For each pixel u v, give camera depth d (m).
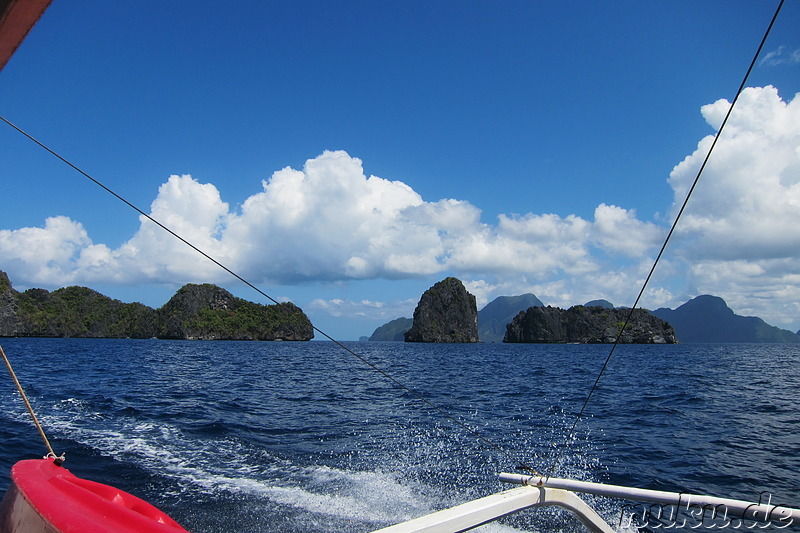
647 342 196.88
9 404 16.33
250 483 8.52
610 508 7.69
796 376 34.28
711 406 19.11
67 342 126.44
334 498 7.92
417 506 7.71
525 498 3.44
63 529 2.17
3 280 176.25
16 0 1.73
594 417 16.69
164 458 9.98
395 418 15.75
